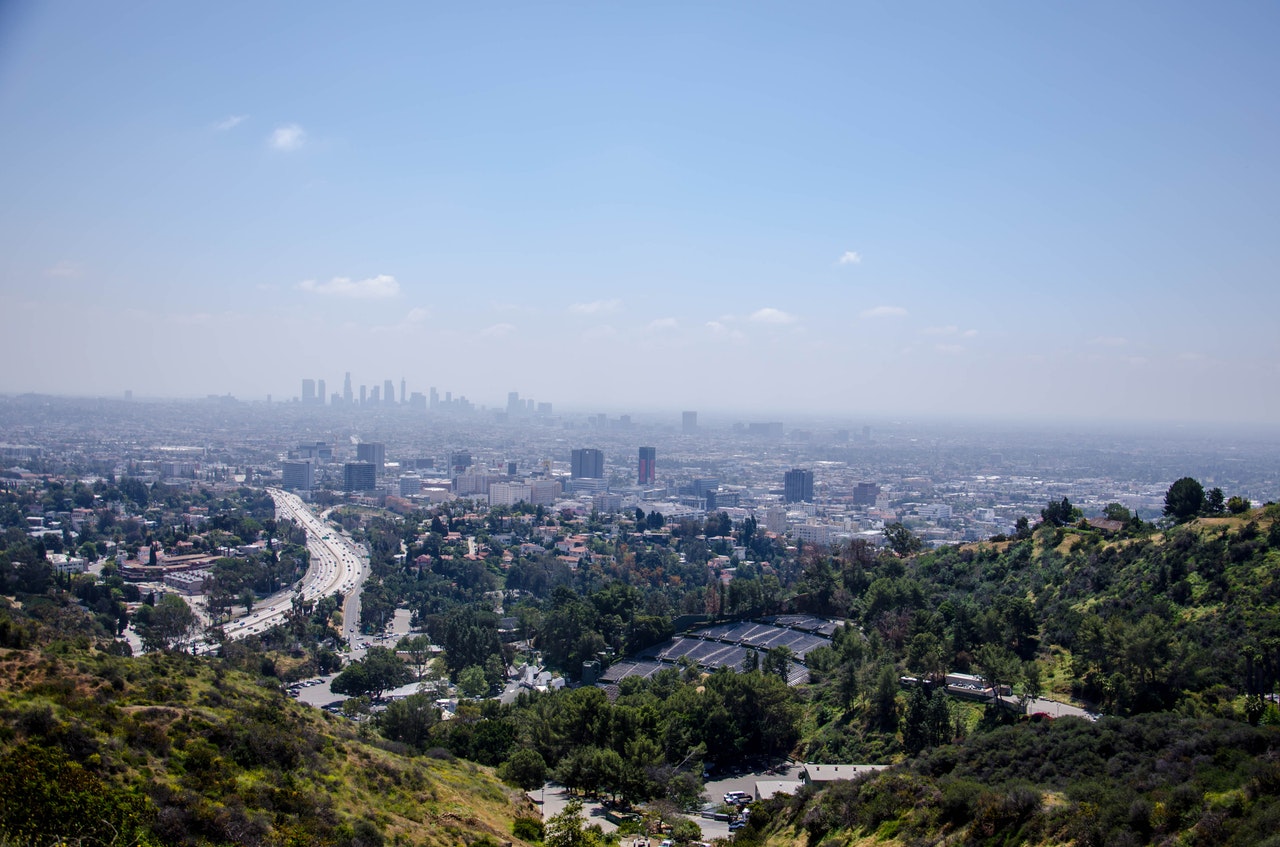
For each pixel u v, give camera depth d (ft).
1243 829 184.65
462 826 276.41
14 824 176.24
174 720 261.65
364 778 286.87
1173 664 352.28
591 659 641.40
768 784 377.30
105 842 184.65
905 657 479.00
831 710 452.76
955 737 375.04
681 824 322.75
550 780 393.29
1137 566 483.51
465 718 498.28
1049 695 392.68
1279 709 317.63
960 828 240.32
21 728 225.97
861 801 284.20
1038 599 513.04
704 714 435.53
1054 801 233.14
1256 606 384.47
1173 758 239.71
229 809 223.30
